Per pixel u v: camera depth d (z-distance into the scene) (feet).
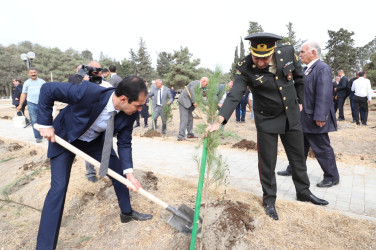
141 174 13.15
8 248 9.20
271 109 9.12
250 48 8.20
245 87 8.94
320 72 11.53
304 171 10.33
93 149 8.98
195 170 15.10
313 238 8.32
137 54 194.49
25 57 47.88
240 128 31.81
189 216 8.58
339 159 17.25
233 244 7.99
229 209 9.08
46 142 23.11
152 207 10.46
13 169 17.70
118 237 9.13
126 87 6.94
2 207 12.29
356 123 32.09
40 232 7.79
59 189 8.00
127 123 8.21
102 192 11.99
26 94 22.91
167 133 30.14
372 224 8.86
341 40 171.01
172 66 125.49
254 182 13.24
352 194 11.58
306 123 12.22
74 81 10.53
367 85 30.83
